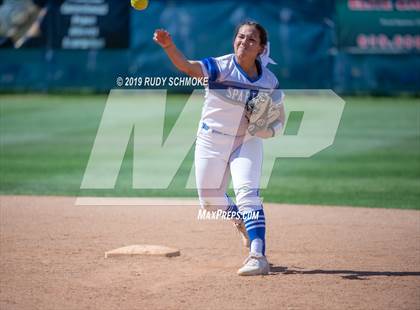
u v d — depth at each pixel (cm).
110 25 6388
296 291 1631
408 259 1959
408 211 2694
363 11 6462
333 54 6475
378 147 4366
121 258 1955
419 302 1549
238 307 1511
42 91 6525
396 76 6550
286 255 2006
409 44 6525
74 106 5903
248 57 1728
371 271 1822
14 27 6359
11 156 3962
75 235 2252
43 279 1742
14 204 2764
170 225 2416
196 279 1734
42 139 4509
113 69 6456
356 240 2206
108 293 1622
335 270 1830
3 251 2033
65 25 6381
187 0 6381
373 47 6494
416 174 3544
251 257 1775
